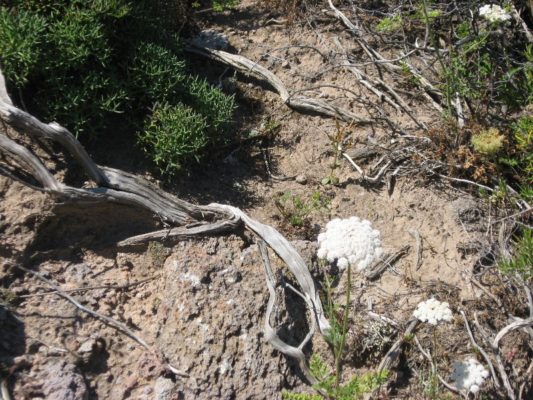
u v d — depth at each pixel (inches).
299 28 41.9
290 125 37.0
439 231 33.0
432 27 40.3
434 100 38.6
